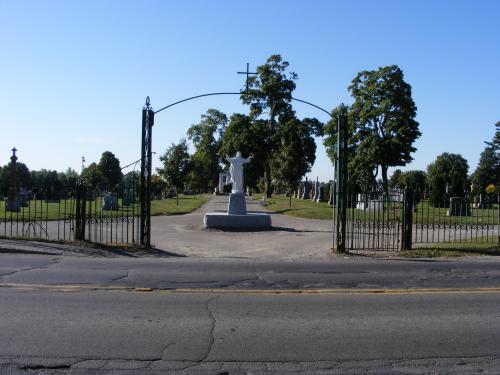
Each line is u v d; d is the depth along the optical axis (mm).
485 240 20422
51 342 6406
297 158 62219
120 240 19312
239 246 18969
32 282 10125
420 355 6215
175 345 6395
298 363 5863
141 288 9750
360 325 7473
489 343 6723
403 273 12211
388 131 56000
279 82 63969
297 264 13414
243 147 65125
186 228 25766
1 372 5418
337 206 16672
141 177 16984
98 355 5977
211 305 8516
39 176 96875
